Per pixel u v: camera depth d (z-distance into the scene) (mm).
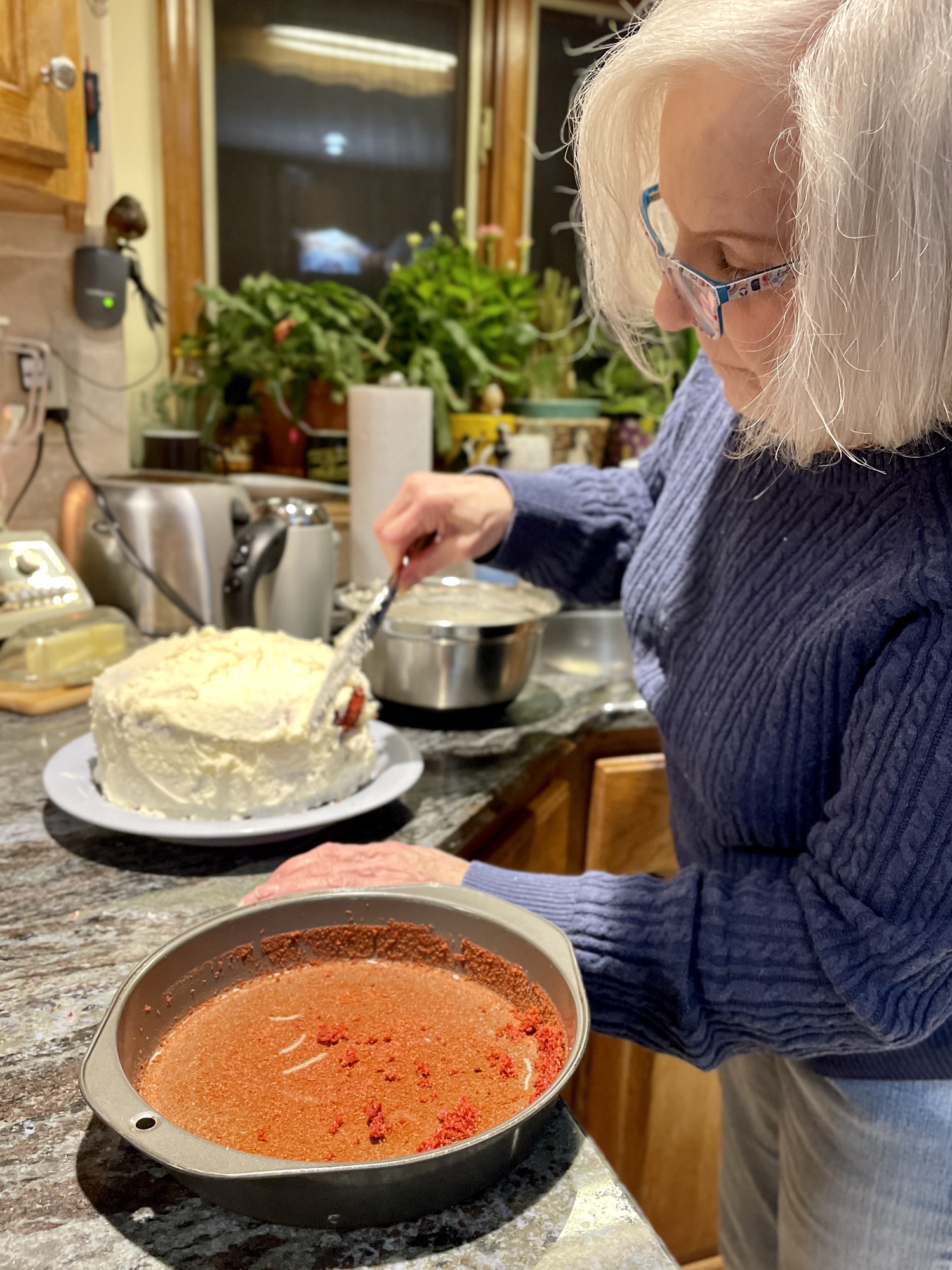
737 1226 1025
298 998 613
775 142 515
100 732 889
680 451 916
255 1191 441
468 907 635
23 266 1452
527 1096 525
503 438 1857
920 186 437
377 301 2145
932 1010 569
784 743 660
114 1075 464
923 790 530
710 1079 1344
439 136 2123
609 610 1691
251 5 1893
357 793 937
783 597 672
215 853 871
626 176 693
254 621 1294
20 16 1104
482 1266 443
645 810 1372
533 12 2096
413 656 1150
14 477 1492
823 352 486
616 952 658
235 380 1980
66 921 751
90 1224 464
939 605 545
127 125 1832
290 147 1998
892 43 436
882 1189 752
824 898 596
